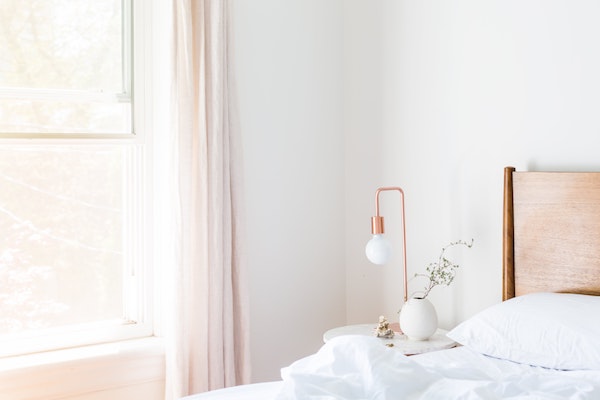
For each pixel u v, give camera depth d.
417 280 2.63
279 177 2.77
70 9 2.40
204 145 2.36
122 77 2.50
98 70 2.46
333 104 2.94
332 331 2.44
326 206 2.92
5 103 2.29
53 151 2.37
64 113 2.39
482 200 2.35
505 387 1.37
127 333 2.47
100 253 2.47
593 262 1.94
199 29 2.39
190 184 2.34
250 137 2.68
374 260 2.34
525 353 1.73
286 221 2.79
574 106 2.04
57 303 2.39
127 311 2.52
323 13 2.90
